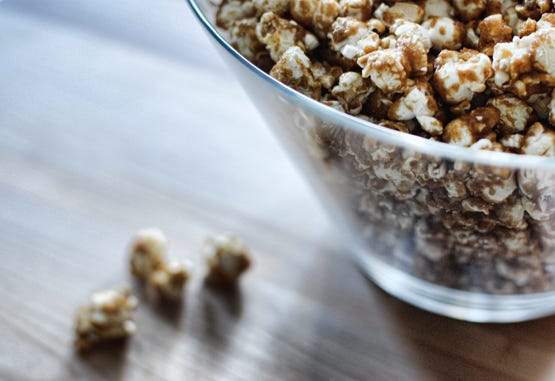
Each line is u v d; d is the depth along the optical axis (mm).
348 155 535
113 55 793
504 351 600
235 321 625
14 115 753
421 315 622
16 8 827
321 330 619
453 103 542
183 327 622
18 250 665
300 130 546
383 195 549
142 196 696
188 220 681
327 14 562
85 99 763
